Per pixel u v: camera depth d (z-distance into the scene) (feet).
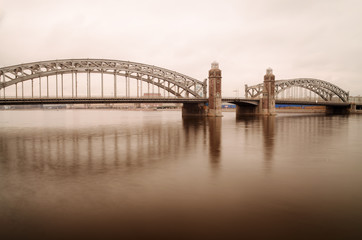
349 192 59.67
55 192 60.85
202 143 129.70
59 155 101.86
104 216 48.67
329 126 222.07
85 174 75.10
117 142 133.90
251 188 62.59
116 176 72.95
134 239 41.27
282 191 60.44
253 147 117.70
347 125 232.12
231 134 165.48
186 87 372.17
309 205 52.75
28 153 106.63
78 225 45.52
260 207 51.98
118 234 42.68
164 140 140.26
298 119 323.57
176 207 52.19
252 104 445.37
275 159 93.09
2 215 49.57
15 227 45.14
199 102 382.63
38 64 254.06
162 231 43.45
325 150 110.01
